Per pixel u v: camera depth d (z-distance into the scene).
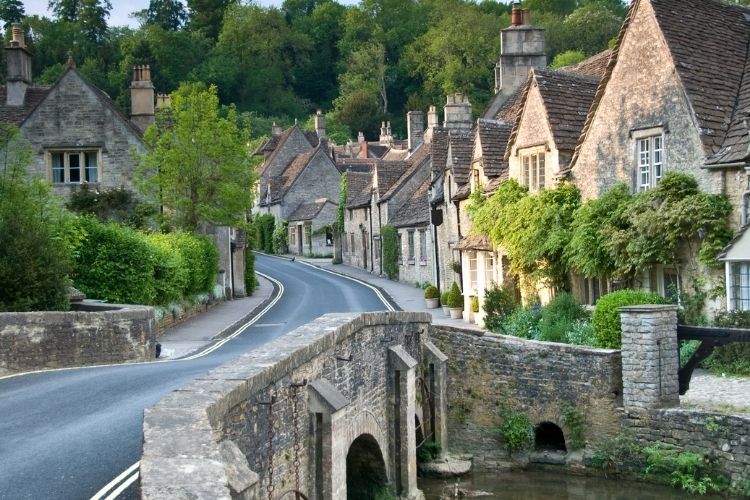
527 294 25.58
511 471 18.14
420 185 51.28
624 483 16.53
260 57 115.06
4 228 21.19
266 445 9.93
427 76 104.81
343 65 119.81
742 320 18.64
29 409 12.68
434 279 41.47
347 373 13.68
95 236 27.14
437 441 18.78
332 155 86.69
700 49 21.95
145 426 7.42
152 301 29.03
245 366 10.02
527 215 24.80
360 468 16.41
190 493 5.87
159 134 39.06
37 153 37.41
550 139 25.11
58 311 20.45
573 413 17.61
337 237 66.31
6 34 91.19
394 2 120.12
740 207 19.38
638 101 21.97
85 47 98.19
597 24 86.25
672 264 20.52
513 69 37.91
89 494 8.38
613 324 18.91
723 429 15.52
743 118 20.16
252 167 38.78
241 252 43.88
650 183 21.69
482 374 19.02
